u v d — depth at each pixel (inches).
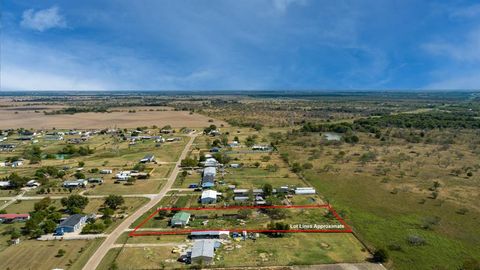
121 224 3213.6
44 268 2466.8
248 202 3715.6
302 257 2591.0
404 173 4805.6
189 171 5088.6
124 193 4116.6
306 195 3973.9
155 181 4589.1
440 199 3796.8
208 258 2511.1
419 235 2950.3
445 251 2696.9
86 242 2861.7
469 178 4542.3
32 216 3270.2
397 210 3511.3
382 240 2871.6
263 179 4616.1
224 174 4862.2
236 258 2583.7
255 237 2910.9
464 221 3235.7
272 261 2534.5
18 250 2741.1
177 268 2453.2
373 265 2484.0
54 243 2851.9
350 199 3836.1
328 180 4539.9
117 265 2486.5
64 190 4249.5
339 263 2508.6
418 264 2512.3
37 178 4650.6
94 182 4539.9
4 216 3358.8
